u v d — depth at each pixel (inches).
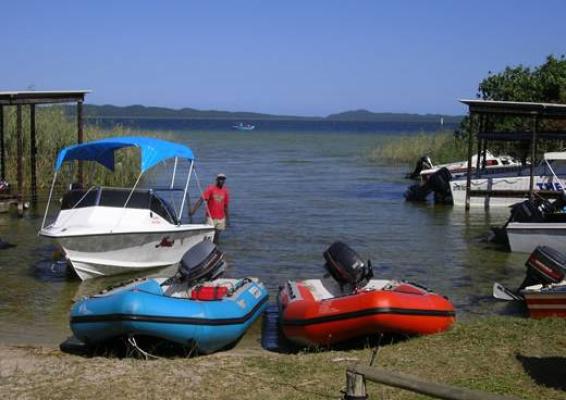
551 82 1305.4
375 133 4879.4
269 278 559.8
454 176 1023.0
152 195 601.0
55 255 583.2
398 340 376.8
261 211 921.5
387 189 1187.9
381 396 285.7
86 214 577.6
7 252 651.5
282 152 2272.4
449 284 543.5
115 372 324.5
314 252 658.8
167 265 600.4
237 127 6535.4
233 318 377.4
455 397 214.1
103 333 357.7
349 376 237.5
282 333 418.0
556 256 447.2
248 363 337.4
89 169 1060.5
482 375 307.7
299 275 570.6
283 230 775.1
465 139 1467.8
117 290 396.2
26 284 541.3
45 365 339.6
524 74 1368.1
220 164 1721.2
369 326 357.4
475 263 617.6
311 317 367.9
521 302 486.6
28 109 1098.1
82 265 553.0
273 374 318.3
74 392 299.0
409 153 1788.9
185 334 356.2
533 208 669.3
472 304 484.1
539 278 449.7
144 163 594.6
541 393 286.7
